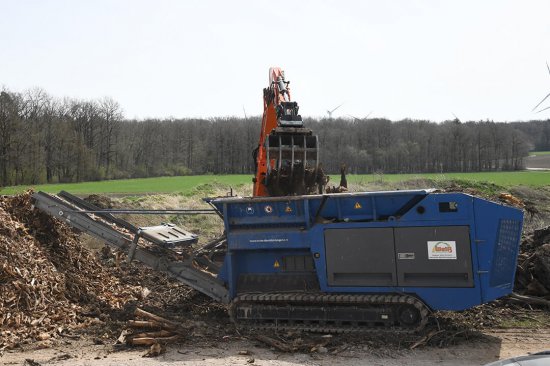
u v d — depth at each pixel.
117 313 9.12
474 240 7.15
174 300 10.19
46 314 8.41
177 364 6.45
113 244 9.74
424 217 7.35
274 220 8.14
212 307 9.62
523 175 49.41
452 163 66.88
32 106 61.12
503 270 7.34
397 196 7.54
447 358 6.63
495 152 66.88
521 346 7.10
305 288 8.10
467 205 7.19
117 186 49.94
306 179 9.68
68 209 10.00
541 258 9.53
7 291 8.41
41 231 10.53
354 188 30.53
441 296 7.29
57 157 60.88
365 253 7.60
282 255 8.26
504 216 7.21
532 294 9.54
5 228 9.68
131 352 7.08
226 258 8.69
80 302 9.45
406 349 6.96
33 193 10.30
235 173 77.75
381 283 7.53
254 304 8.13
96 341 7.54
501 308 9.09
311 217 7.98
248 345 7.32
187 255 9.73
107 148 71.94
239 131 78.12
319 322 7.83
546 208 23.86
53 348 7.27
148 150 78.19
